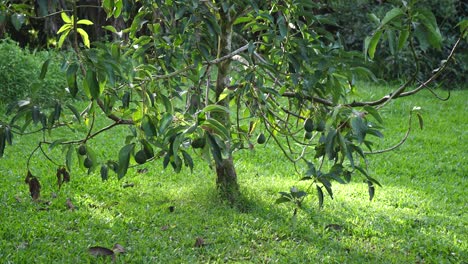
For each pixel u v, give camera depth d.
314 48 3.74
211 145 2.90
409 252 4.59
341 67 3.58
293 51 3.87
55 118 3.28
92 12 11.29
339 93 3.64
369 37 2.84
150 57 4.80
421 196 5.94
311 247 4.55
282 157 7.11
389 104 9.81
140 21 4.46
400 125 8.84
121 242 4.48
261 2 4.19
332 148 3.12
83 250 4.32
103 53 2.90
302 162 6.95
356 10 12.24
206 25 3.93
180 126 2.94
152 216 4.99
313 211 5.28
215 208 5.18
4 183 5.71
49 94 8.45
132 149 3.11
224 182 5.40
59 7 10.47
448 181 6.58
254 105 4.21
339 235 4.84
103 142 7.34
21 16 3.23
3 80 8.71
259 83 3.92
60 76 9.16
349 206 5.46
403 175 6.68
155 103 3.82
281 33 3.61
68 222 4.82
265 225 4.89
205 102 4.26
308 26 3.88
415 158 7.28
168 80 4.33
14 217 4.83
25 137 7.46
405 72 11.60
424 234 4.89
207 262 4.25
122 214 5.06
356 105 3.85
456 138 8.24
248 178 6.19
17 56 8.95
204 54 4.02
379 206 5.54
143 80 3.67
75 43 2.90
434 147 7.83
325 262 4.31
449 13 12.03
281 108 4.50
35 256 4.21
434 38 2.79
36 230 4.60
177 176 6.15
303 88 3.95
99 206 5.25
